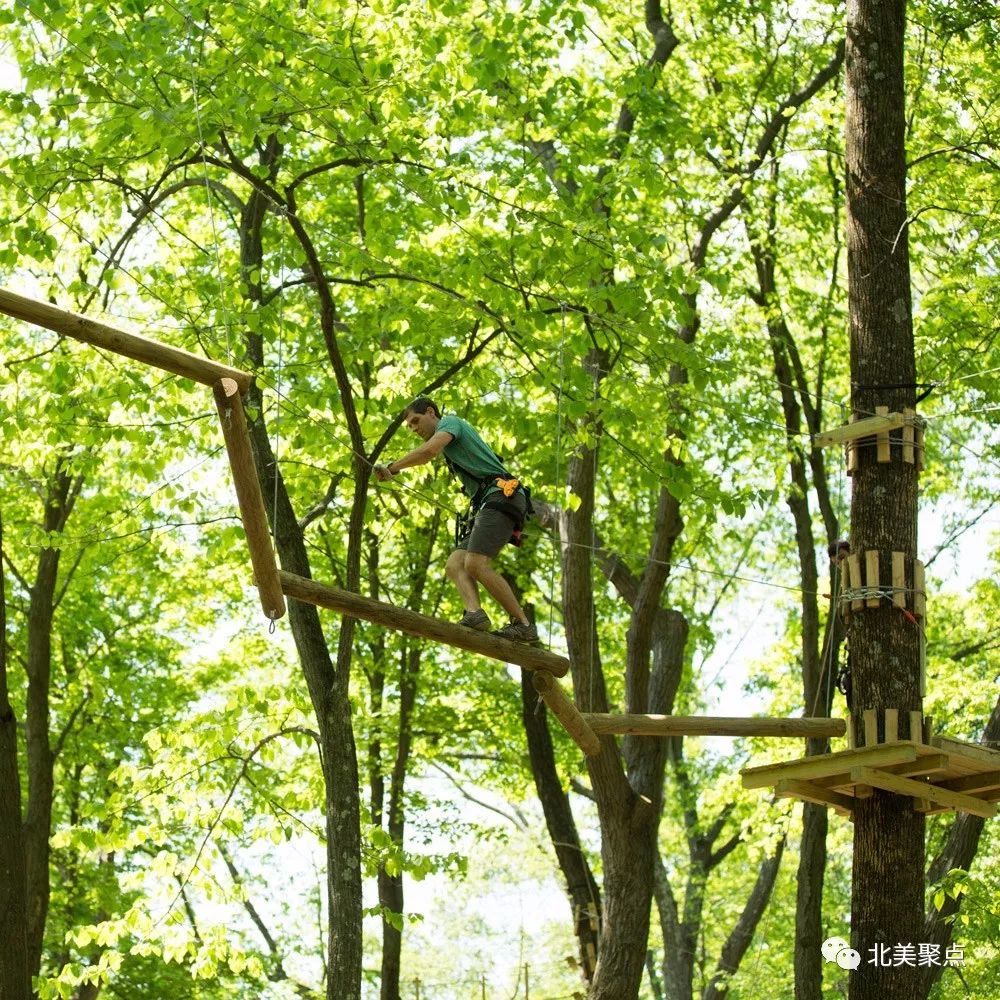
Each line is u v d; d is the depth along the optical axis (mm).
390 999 17219
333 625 18531
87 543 14328
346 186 15727
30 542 12875
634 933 13719
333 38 10977
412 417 8602
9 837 9539
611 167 12070
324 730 11492
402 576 18766
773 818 16969
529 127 12328
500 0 11828
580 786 21844
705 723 9477
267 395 12445
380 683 18281
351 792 11320
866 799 9945
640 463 11812
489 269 11320
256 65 10531
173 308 11039
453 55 11172
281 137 11211
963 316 15242
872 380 10445
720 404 13211
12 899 9422
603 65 16672
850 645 10102
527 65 12234
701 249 15039
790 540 21781
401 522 16312
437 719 18859
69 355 11977
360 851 11266
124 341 6266
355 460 11141
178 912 12367
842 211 16891
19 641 19391
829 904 24750
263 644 18516
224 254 13906
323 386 13031
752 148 16781
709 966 28172
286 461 12469
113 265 11312
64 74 10750
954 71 15906
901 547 10094
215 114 10320
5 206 11797
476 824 18125
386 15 10898
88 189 11430
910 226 16297
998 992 19078
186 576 18062
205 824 12289
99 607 20547
